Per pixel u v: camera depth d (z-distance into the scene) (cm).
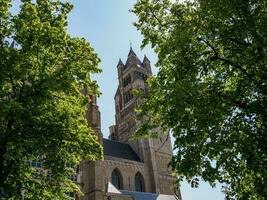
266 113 2080
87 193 6506
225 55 2452
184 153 2233
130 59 13300
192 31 2400
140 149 10881
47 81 2733
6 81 2812
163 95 2486
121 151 10750
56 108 2884
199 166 2191
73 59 3069
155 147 10956
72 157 2908
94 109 7525
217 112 2227
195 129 2245
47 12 3161
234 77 2480
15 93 2823
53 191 2883
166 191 10275
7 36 2900
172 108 2317
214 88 2339
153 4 2775
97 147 2969
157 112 2514
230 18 2333
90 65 3125
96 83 3186
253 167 2056
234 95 2281
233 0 2212
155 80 2592
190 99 2194
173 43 2417
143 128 2612
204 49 2459
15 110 2520
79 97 3130
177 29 2439
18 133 2642
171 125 2333
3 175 2627
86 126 3034
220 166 2238
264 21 2098
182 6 2631
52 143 2731
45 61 2933
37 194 2805
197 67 2380
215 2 2231
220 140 2186
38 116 2706
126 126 11938
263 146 2055
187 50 2403
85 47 3159
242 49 2239
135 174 10131
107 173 9494
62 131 2745
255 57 2181
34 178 2984
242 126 2223
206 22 2341
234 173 2283
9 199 2688
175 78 2359
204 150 2197
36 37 2886
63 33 3008
